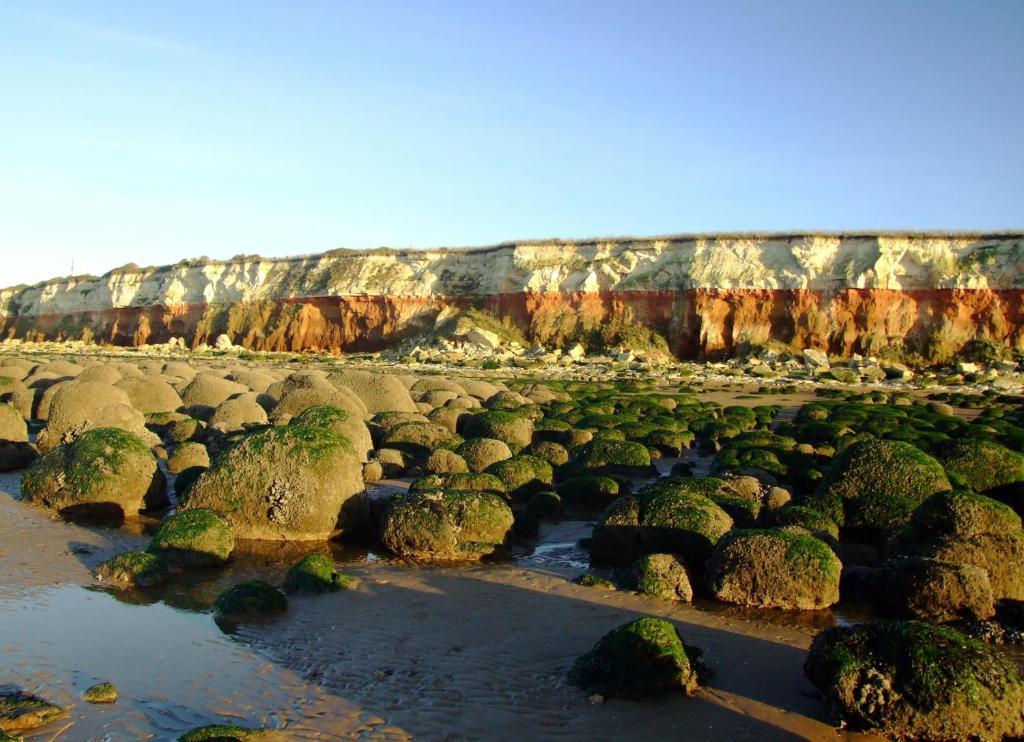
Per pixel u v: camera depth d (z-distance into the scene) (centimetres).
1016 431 2558
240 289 8650
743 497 1518
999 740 786
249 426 2344
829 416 3044
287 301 8094
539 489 1784
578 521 1666
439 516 1400
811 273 6081
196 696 857
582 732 792
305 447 1499
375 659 954
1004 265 5722
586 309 6788
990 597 1136
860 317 5866
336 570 1292
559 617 1103
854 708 816
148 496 1659
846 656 847
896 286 5881
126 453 1664
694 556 1319
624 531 1358
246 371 3834
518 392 3644
